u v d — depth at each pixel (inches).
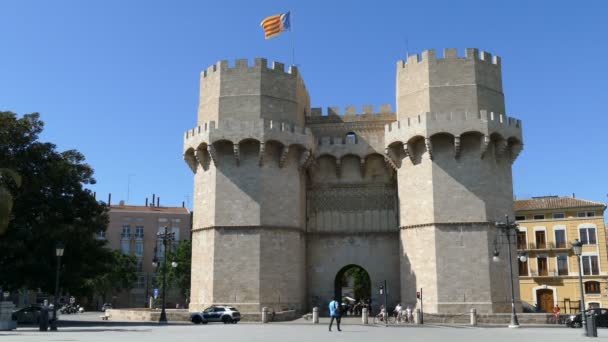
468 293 1712.6
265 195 1851.6
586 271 2763.3
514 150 1859.0
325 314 1994.3
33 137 1779.0
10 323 1305.4
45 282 1689.2
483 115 1770.4
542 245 2861.7
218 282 1804.9
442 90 1840.6
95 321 1878.7
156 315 1879.9
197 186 1963.6
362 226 2033.7
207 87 1980.8
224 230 1836.9
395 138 1871.3
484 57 1881.2
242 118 1888.5
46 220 1688.0
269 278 1808.6
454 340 1008.2
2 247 1588.3
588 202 2849.4
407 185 1877.5
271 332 1200.8
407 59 1936.5
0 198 1111.6
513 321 1524.4
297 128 1918.1
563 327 1531.7
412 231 1830.7
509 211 1836.9
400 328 1430.9
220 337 1034.1
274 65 1953.7
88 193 1820.9
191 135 1939.0
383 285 1956.2
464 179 1777.8
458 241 1745.8
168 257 3555.6
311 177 2082.9
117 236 4124.0
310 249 2043.6
